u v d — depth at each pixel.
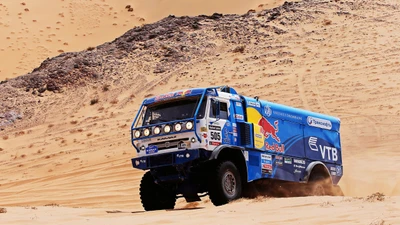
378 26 87.88
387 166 38.31
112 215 20.61
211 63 84.50
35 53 120.75
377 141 47.75
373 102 60.38
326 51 81.31
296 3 102.06
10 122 76.38
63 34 128.12
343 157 43.09
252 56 84.19
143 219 17.78
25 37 126.19
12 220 18.03
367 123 54.00
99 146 60.88
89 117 72.81
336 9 96.81
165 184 24.16
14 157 63.44
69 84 84.56
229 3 122.69
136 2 138.62
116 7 137.88
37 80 86.56
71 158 58.25
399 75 68.25
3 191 48.50
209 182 22.73
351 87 66.31
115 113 72.38
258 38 90.69
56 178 51.47
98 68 88.00
